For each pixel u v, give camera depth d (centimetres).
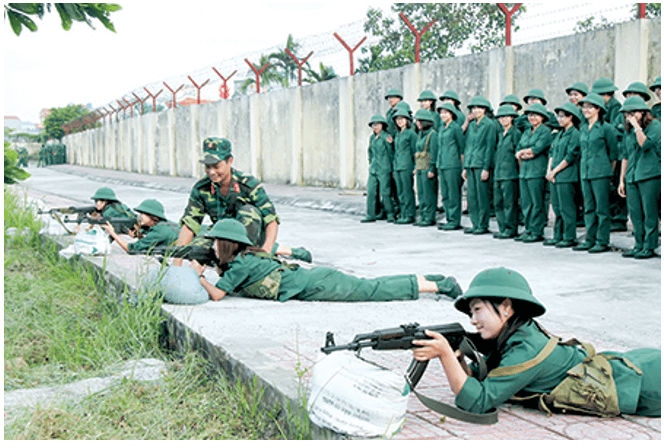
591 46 1159
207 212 647
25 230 1016
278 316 521
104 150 4428
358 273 768
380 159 1279
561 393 325
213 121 2739
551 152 954
